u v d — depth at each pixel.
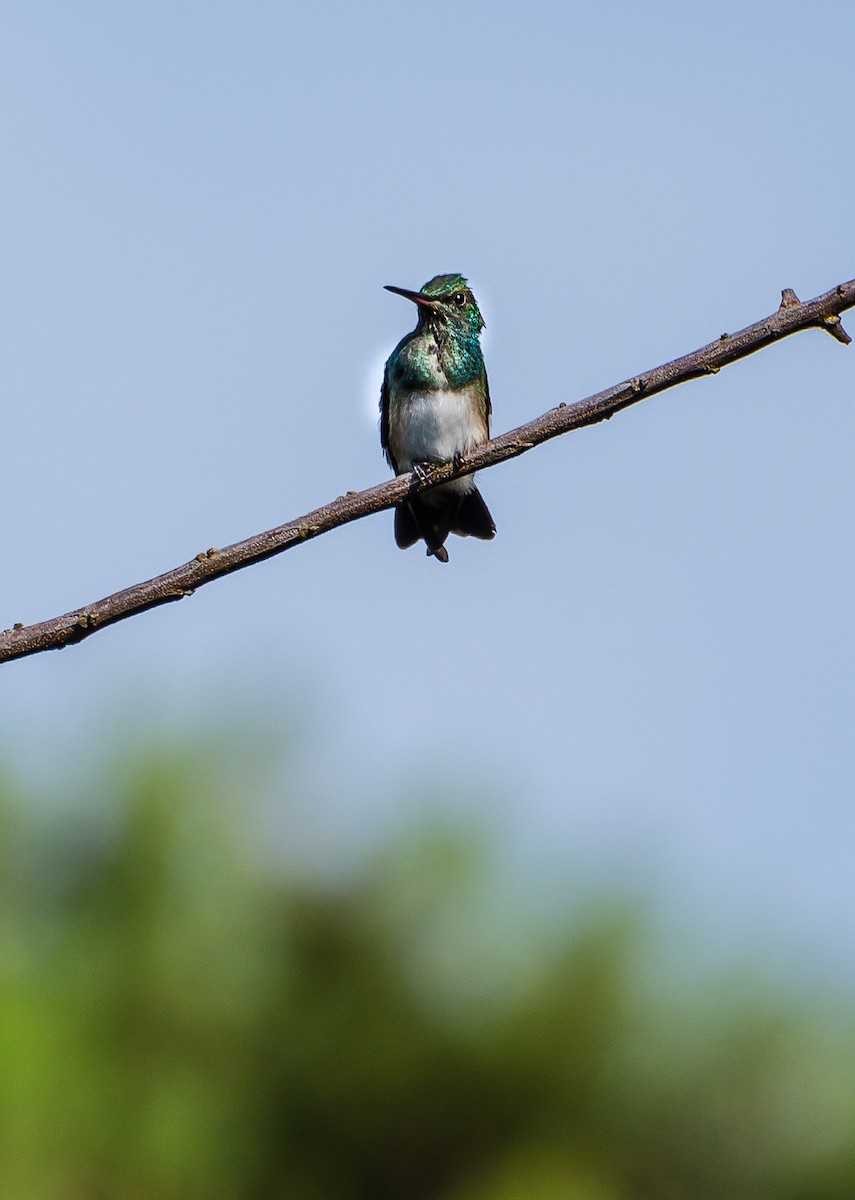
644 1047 13.66
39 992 12.12
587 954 13.54
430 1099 13.37
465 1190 13.41
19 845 12.63
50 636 5.86
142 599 5.96
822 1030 13.81
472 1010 13.55
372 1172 13.45
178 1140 12.34
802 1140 13.62
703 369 6.27
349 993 13.29
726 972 13.80
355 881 13.43
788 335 6.10
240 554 6.09
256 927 13.12
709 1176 13.68
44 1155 11.78
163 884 12.80
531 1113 13.48
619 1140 13.63
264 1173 12.93
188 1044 12.81
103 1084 12.09
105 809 12.84
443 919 13.56
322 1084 13.18
